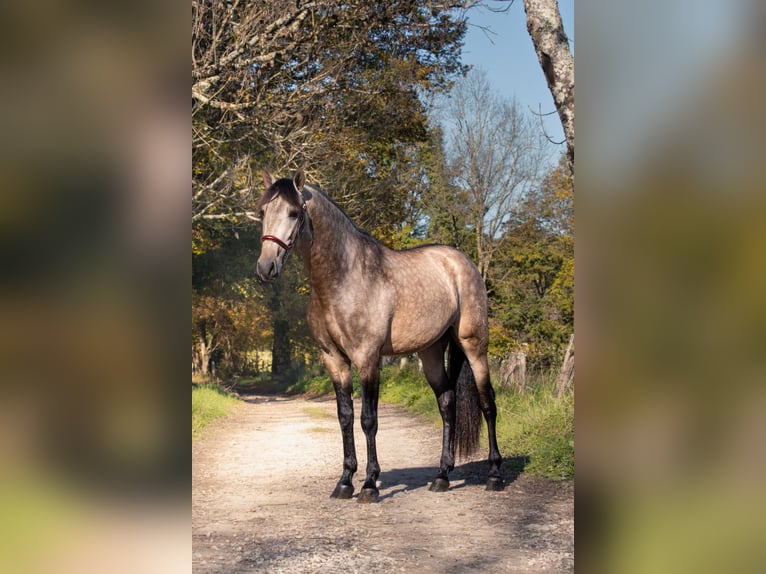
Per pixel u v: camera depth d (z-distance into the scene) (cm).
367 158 1759
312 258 552
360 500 556
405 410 1370
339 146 1329
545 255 2156
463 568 368
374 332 569
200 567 370
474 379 632
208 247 1911
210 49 1097
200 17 1089
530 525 471
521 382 1098
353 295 560
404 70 1341
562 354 2028
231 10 1106
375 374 573
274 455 833
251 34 1081
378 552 402
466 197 2120
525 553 397
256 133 1278
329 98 1224
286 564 377
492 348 2091
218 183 1352
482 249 2142
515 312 2130
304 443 946
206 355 2959
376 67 1335
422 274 605
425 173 2095
